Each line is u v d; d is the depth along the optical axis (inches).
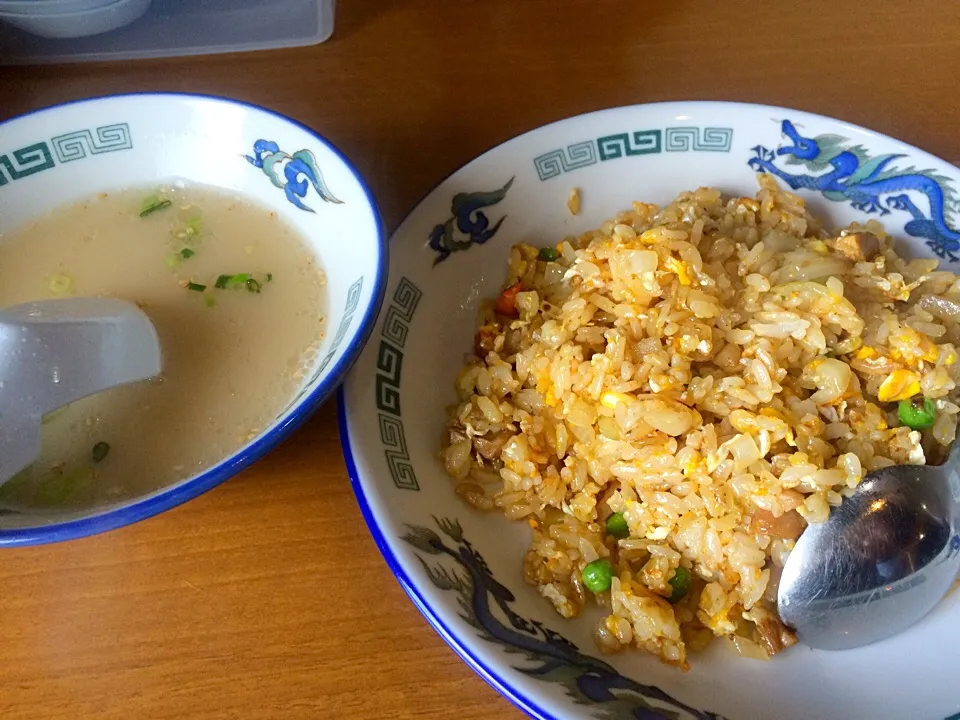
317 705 7.5
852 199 11.2
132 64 14.6
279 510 9.0
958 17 15.0
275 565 8.5
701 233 10.3
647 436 8.7
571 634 8.2
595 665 7.6
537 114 13.5
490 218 10.8
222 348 9.5
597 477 9.2
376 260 8.7
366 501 7.8
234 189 11.2
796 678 7.9
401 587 8.1
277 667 7.7
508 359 10.0
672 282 9.5
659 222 10.5
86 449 8.7
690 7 15.5
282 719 7.4
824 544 8.1
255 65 14.6
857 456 8.5
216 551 8.6
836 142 11.0
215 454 8.6
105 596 8.3
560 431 9.3
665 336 9.2
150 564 8.5
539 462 9.2
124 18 14.4
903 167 10.8
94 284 10.3
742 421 8.5
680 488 8.7
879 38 14.7
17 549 8.6
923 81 13.8
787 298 9.4
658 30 15.1
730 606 8.3
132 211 11.1
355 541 8.7
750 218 10.8
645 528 8.8
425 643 7.9
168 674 7.7
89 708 7.5
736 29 15.0
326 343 9.3
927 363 9.1
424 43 14.9
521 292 10.4
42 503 8.2
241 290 10.2
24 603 8.2
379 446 8.5
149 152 11.2
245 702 7.5
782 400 9.0
